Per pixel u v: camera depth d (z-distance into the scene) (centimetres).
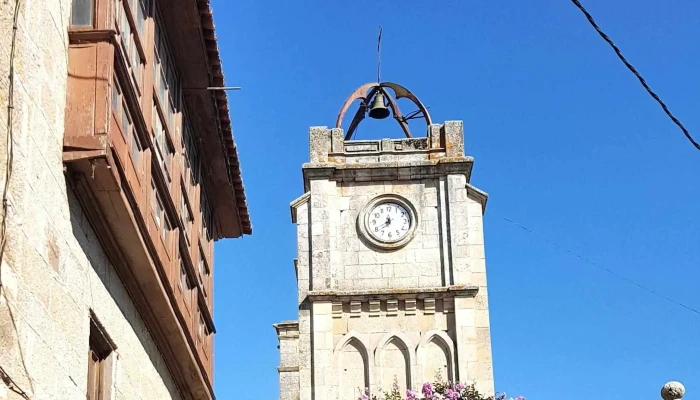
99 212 1282
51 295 1139
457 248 3919
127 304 1462
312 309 3853
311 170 4025
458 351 3759
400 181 4025
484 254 3912
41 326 1105
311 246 3956
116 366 1402
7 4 1055
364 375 3775
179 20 1692
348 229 3981
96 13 1232
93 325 1312
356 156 4066
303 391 3756
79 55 1213
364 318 3844
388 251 3944
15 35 1063
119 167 1234
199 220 1962
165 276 1497
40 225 1110
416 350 3784
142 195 1388
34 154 1099
